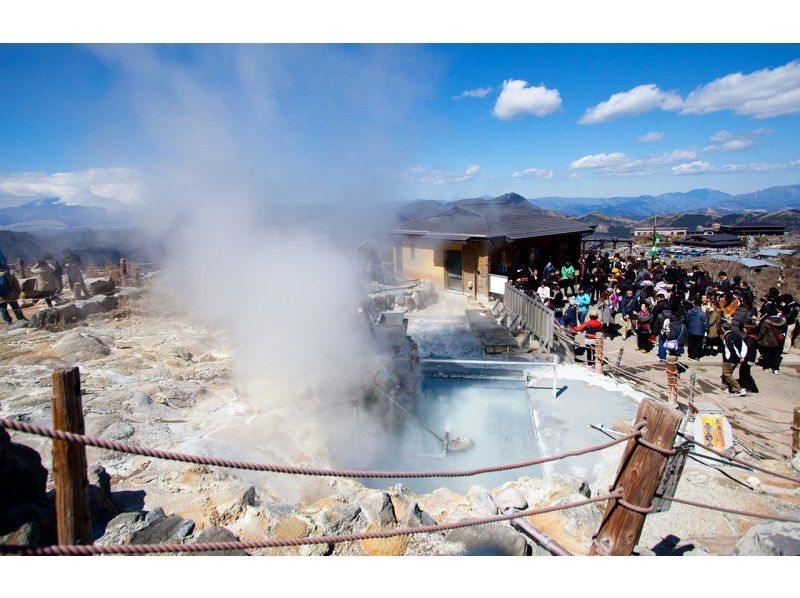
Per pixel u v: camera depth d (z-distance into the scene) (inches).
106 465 166.6
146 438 189.3
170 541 120.8
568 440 260.8
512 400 319.9
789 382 366.9
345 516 137.9
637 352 450.0
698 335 419.8
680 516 165.9
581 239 839.7
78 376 83.0
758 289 925.8
